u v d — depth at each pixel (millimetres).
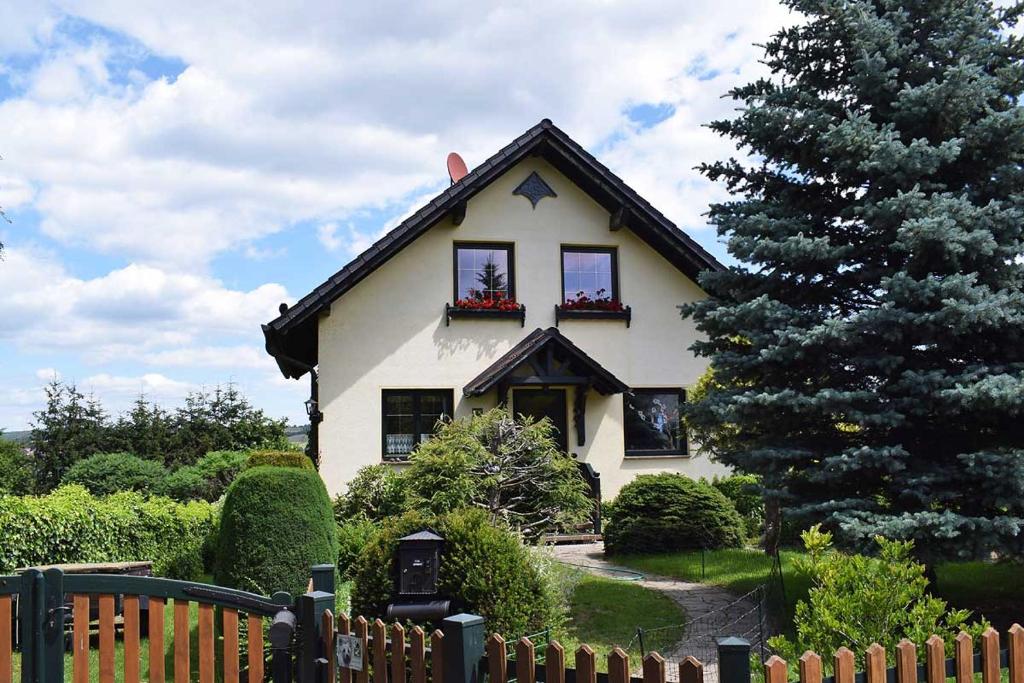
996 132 7797
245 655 6398
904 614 5105
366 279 15852
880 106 8445
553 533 14773
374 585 6586
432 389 15984
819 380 8492
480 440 12406
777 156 9008
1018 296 7348
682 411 9375
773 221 8586
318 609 4637
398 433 15836
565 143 16312
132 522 10047
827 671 5055
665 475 13898
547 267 16766
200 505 11375
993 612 8320
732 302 9398
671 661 7207
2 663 5113
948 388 7473
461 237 16391
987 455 7176
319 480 8492
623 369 16891
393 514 12055
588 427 16562
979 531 7113
